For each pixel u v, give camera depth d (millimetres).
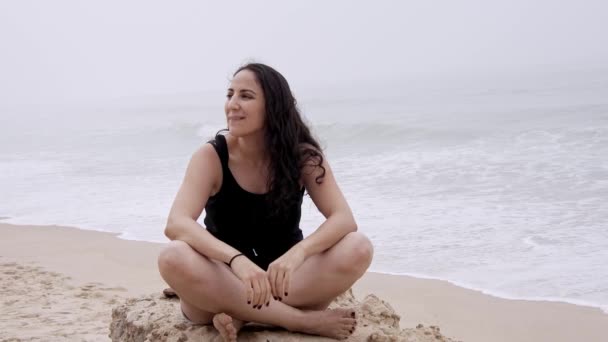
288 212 3143
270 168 3102
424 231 8508
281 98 3104
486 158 13578
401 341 3229
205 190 3066
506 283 6621
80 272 7691
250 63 3191
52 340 4953
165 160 17656
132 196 12328
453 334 5605
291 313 3100
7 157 21750
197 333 3174
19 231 10094
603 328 5535
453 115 22234
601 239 7652
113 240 9172
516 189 10547
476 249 7668
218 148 3082
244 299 3006
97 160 18891
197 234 2930
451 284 6723
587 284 6418
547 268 6902
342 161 15039
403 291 6648
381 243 8125
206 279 2920
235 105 3033
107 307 6090
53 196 12922
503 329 5656
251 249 3168
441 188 11078
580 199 9578
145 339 3398
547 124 17578
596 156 12664
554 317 5816
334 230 3053
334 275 3064
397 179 12141
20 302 6312
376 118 23328
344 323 3141
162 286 6996
